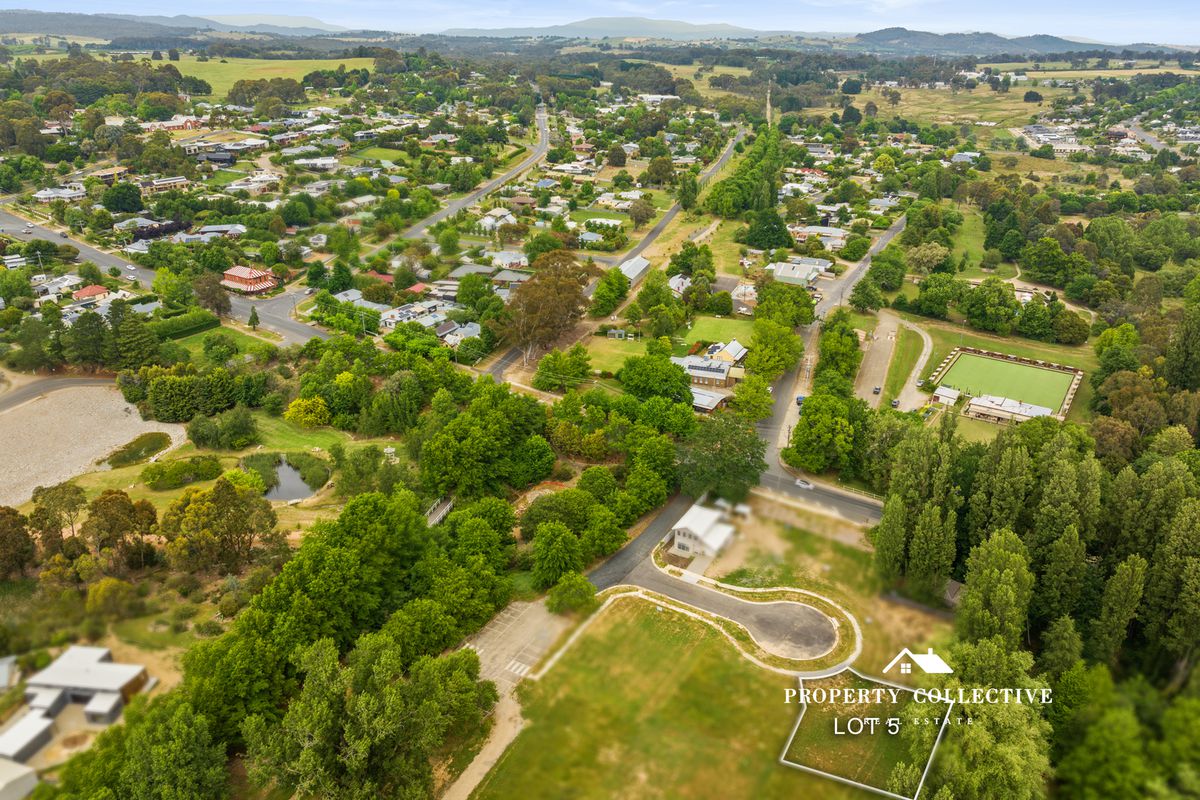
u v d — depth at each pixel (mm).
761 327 75000
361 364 69812
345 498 53531
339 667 30859
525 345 76812
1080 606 36406
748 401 62969
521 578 41406
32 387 70938
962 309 88812
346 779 26312
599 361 77625
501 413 56844
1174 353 63375
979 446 48094
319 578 34750
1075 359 79750
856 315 91688
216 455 60844
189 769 23703
